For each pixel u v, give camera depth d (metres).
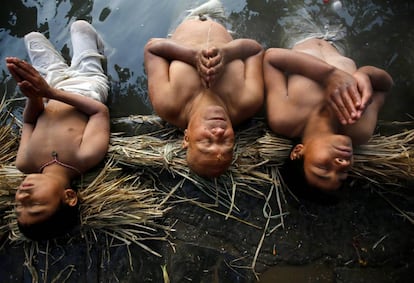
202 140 1.21
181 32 1.47
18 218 1.24
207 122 1.22
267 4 1.69
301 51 1.45
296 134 1.34
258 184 1.37
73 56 1.59
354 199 1.36
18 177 1.36
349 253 1.30
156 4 1.73
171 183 1.38
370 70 1.32
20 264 1.32
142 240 1.32
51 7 1.77
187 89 1.33
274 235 1.32
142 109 1.58
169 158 1.37
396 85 1.54
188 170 1.37
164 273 1.27
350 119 1.23
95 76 1.55
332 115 1.29
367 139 1.32
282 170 1.38
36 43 1.60
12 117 1.56
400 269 1.28
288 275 1.28
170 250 1.30
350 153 1.18
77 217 1.31
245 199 1.36
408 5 1.67
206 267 1.28
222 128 1.21
